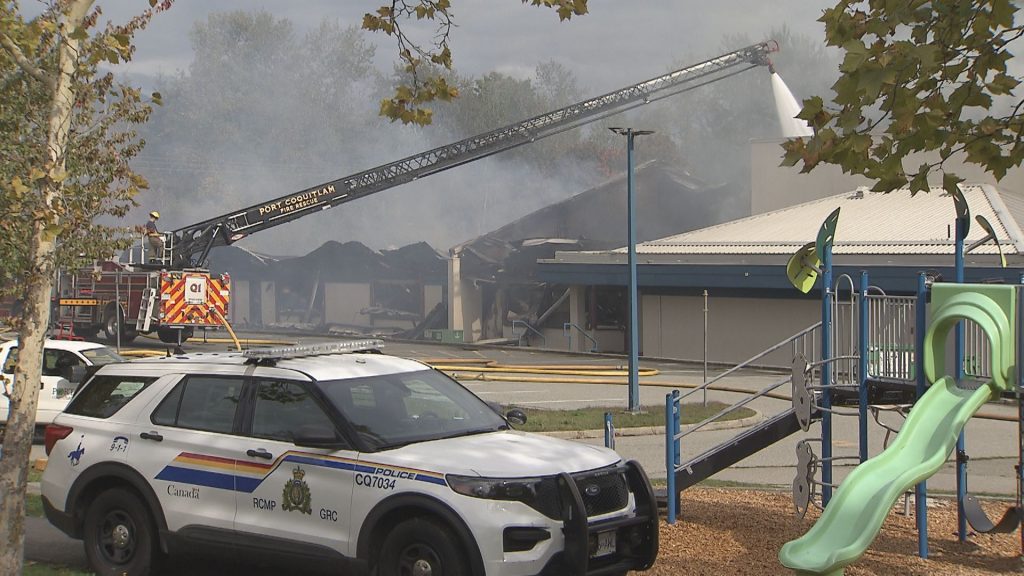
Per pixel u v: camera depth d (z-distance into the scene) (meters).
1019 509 8.63
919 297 8.90
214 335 48.00
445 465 7.21
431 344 46.06
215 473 8.09
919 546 8.90
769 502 11.46
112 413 8.81
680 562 8.62
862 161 6.53
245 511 7.95
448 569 7.03
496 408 8.85
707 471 10.71
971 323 9.05
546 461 7.40
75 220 9.63
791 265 10.58
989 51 6.39
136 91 10.46
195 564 9.16
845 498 7.18
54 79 7.41
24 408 7.18
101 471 8.59
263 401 8.16
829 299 10.28
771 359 36.25
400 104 8.66
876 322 9.96
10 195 7.34
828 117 6.44
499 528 6.93
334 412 7.77
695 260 37.53
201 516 8.11
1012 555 8.93
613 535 7.51
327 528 7.55
